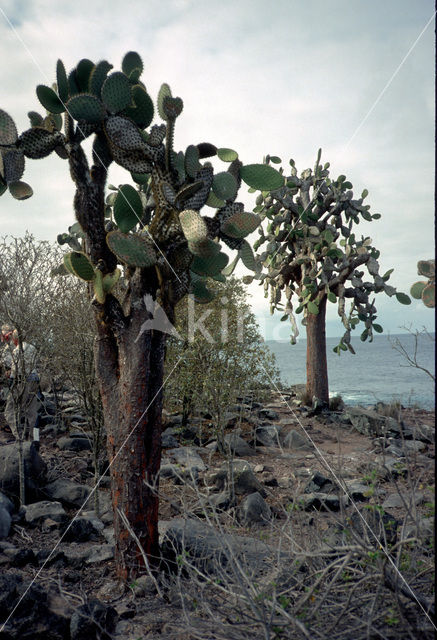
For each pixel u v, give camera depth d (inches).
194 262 151.3
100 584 141.3
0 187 146.3
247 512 185.0
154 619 118.3
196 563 130.0
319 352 433.7
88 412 225.5
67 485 210.1
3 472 199.9
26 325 214.1
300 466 262.2
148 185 177.8
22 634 107.3
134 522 138.6
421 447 272.5
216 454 281.4
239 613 97.7
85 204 142.3
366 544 98.0
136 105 151.9
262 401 420.8
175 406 368.2
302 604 93.7
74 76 147.7
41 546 164.2
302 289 431.5
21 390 205.0
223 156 152.7
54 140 139.5
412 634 83.7
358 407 376.5
